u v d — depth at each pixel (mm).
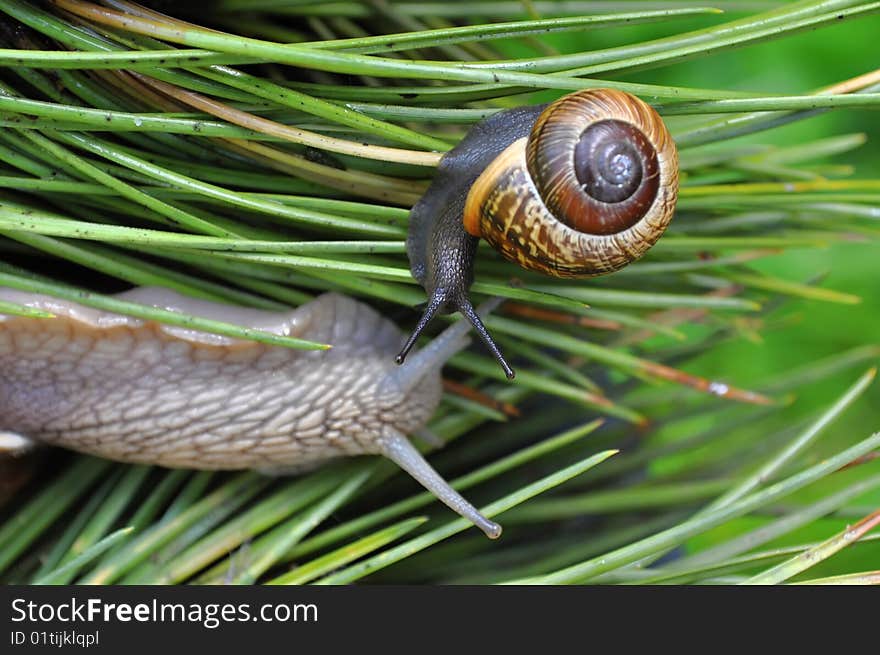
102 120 255
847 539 259
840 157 370
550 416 295
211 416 273
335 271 267
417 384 277
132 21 253
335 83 268
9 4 254
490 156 259
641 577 269
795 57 362
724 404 305
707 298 278
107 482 281
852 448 261
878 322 367
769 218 280
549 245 256
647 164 253
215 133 257
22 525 277
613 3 290
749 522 336
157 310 263
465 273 264
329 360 275
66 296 262
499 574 287
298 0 267
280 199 262
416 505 276
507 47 312
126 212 266
